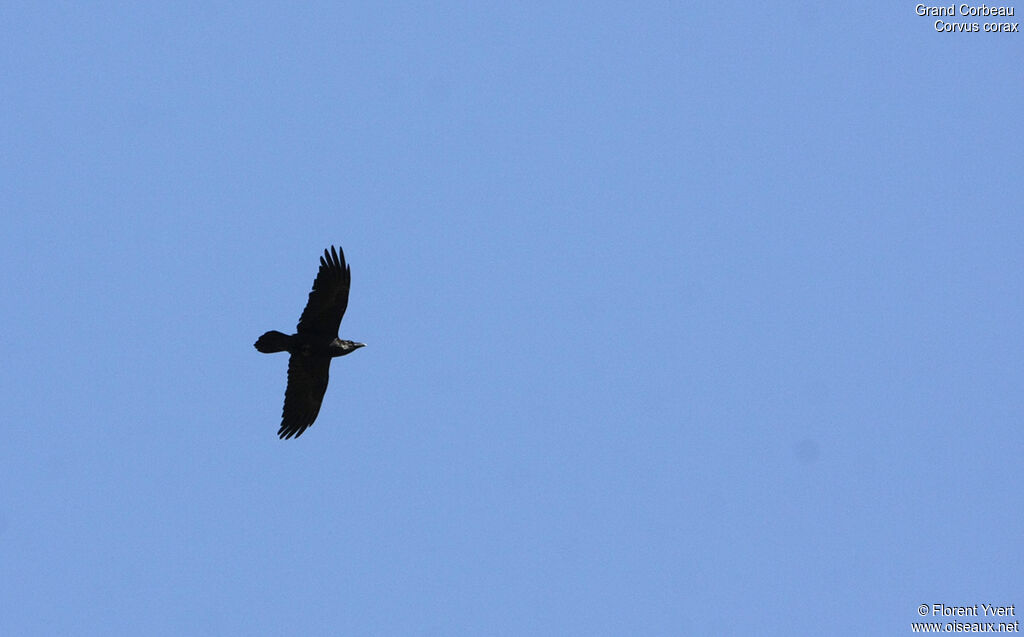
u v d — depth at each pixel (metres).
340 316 63.16
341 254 62.88
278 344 62.94
